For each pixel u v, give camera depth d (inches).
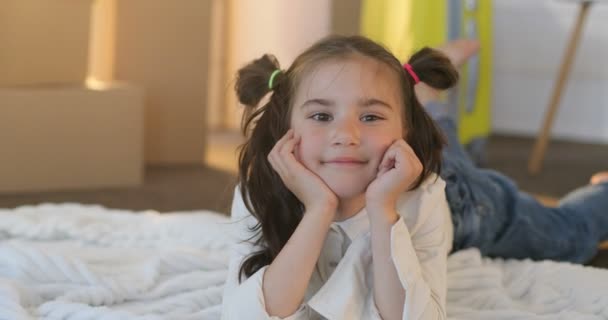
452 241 49.2
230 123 123.5
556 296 44.9
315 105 35.8
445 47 66.1
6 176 77.2
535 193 86.2
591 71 123.8
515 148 115.6
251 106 41.1
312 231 35.2
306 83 36.4
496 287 45.7
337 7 97.9
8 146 76.9
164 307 42.2
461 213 49.8
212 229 53.9
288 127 38.4
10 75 76.8
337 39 37.6
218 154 101.3
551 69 126.4
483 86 97.5
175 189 81.1
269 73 39.5
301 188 35.8
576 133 126.9
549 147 117.2
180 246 52.2
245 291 35.6
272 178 39.4
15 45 76.5
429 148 39.4
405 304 34.4
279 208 39.4
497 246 53.0
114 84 84.4
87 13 80.5
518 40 128.0
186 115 93.2
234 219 41.1
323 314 35.3
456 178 50.3
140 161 82.5
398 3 93.8
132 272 47.1
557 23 124.1
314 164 35.8
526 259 51.5
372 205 34.9
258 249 39.7
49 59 78.8
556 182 92.3
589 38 122.9
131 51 89.2
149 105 91.2
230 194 79.0
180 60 91.7
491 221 51.2
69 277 44.9
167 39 90.6
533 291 45.9
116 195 78.0
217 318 40.7
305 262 35.2
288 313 35.3
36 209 58.1
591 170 100.0
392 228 34.5
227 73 122.4
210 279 45.9
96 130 80.3
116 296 43.4
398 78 37.4
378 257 35.0
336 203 35.4
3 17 75.4
